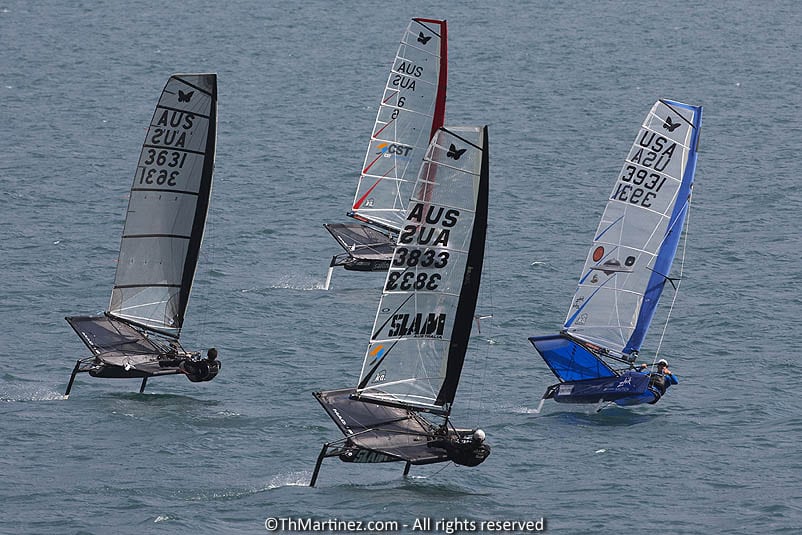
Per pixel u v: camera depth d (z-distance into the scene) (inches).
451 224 6594.5
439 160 6545.3
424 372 6702.8
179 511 6348.4
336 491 6663.4
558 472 7076.8
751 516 6427.2
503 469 7106.3
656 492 6776.6
